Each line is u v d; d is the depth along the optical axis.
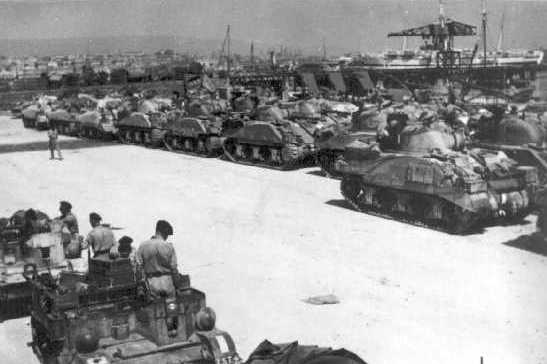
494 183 21.78
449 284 15.84
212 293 15.53
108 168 36.56
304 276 16.78
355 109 44.59
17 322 14.16
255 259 18.44
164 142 45.34
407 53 72.94
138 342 10.64
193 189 29.78
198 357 10.12
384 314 13.87
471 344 12.08
